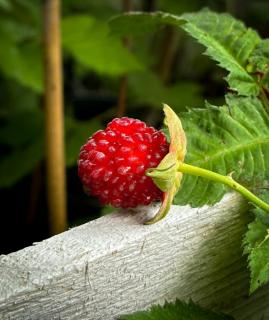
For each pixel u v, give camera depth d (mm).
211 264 229
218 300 237
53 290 194
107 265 203
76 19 374
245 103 233
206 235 224
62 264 196
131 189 204
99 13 488
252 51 246
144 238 208
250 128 229
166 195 198
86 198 440
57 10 322
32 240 418
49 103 324
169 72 523
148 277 215
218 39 247
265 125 231
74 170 445
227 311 242
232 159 223
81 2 480
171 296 224
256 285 210
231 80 237
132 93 476
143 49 499
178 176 201
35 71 371
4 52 376
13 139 413
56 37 323
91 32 373
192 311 215
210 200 215
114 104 522
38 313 194
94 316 206
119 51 371
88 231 208
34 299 192
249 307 248
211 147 222
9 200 452
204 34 245
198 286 230
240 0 528
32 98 473
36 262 196
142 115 504
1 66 372
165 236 213
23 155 399
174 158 197
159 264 216
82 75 562
